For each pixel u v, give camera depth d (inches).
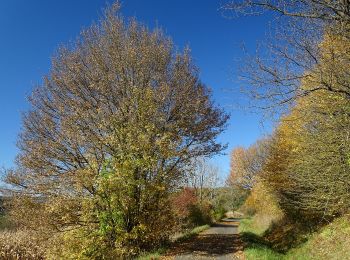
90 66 843.4
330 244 642.8
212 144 905.5
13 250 828.6
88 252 716.7
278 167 960.9
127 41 861.2
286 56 382.0
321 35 386.6
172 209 860.0
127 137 733.9
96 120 788.6
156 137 780.0
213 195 2787.9
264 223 1382.9
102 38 858.1
